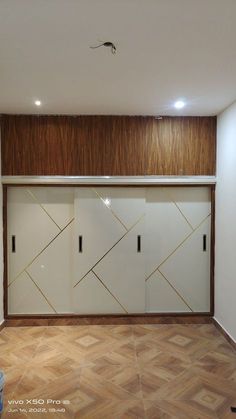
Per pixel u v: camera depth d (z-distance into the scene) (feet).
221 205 12.10
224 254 11.73
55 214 12.78
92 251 12.82
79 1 5.47
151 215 12.98
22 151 12.41
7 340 11.30
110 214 12.83
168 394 8.09
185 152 12.75
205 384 8.54
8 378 8.82
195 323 12.88
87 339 11.37
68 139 12.52
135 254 12.92
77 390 8.25
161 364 9.59
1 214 12.35
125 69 8.24
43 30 6.36
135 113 12.35
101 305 12.88
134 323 12.84
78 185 12.57
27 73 8.46
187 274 13.08
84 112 12.19
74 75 8.61
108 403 7.73
